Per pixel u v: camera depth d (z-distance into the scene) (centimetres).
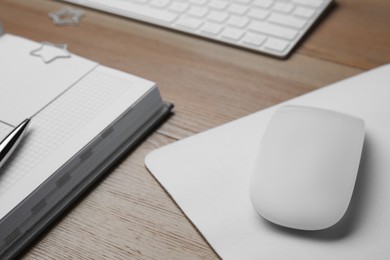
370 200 45
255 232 44
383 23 66
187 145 54
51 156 49
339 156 44
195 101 60
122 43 69
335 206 41
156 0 73
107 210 49
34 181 47
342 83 58
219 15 69
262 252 43
